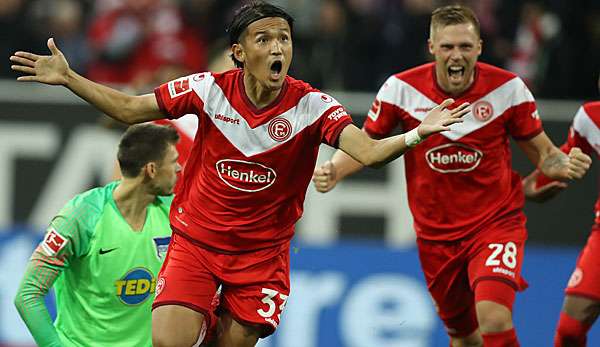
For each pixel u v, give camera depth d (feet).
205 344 69.67
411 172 78.79
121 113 64.85
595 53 128.06
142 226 71.56
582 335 80.64
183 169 68.49
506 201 77.82
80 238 69.56
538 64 128.67
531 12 130.21
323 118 64.80
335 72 128.26
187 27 138.62
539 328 106.63
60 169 115.03
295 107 65.31
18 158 115.24
